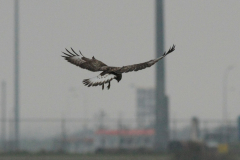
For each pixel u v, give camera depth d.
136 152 83.00
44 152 80.75
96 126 104.88
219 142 88.06
